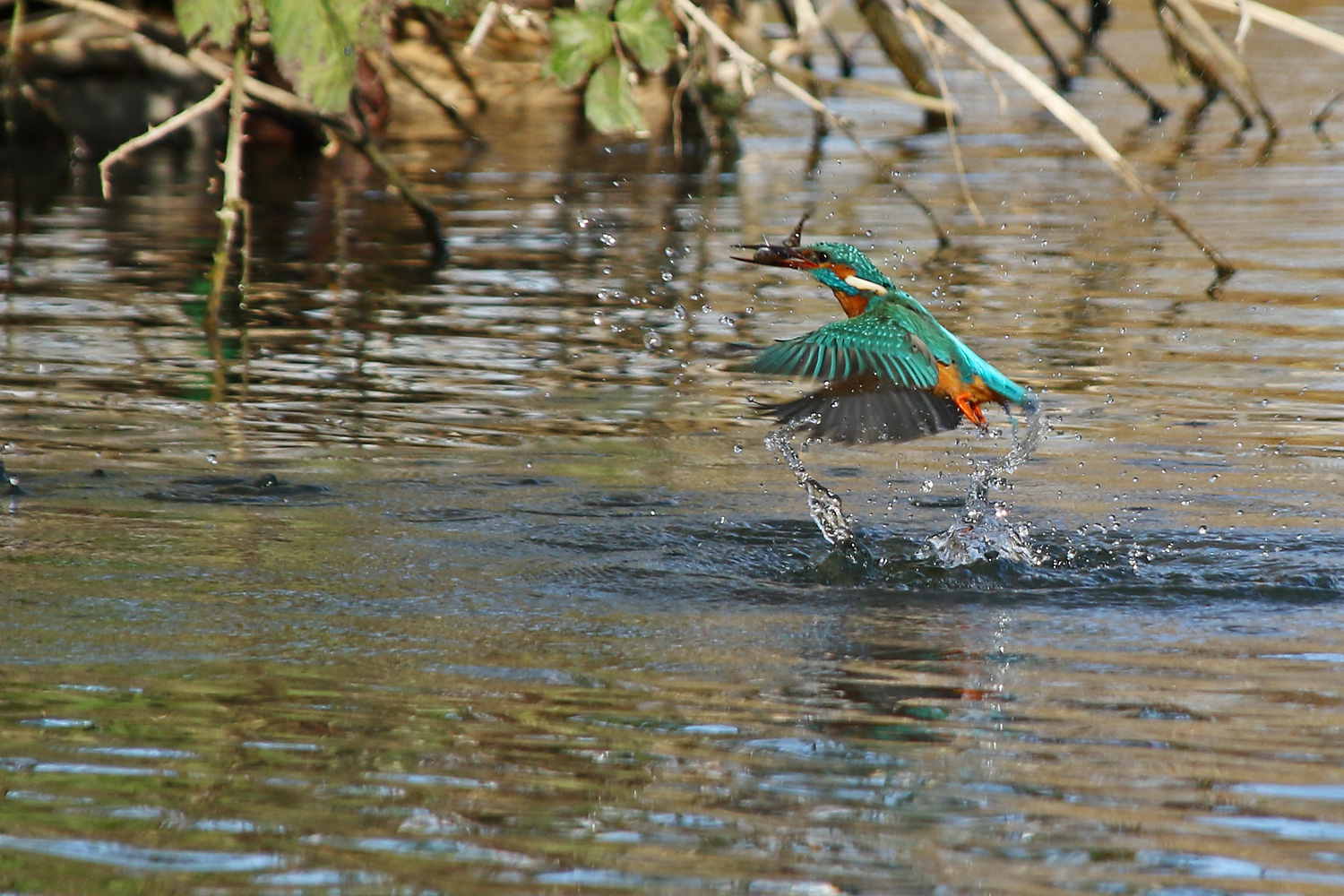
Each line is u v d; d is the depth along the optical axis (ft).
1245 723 21.95
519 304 53.62
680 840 18.12
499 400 42.55
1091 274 56.75
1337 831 18.49
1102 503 34.04
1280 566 30.14
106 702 22.25
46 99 81.41
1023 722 21.97
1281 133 88.53
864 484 35.99
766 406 25.43
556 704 22.58
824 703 22.74
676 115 67.56
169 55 83.61
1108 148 55.67
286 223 67.41
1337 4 129.59
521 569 29.66
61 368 44.52
